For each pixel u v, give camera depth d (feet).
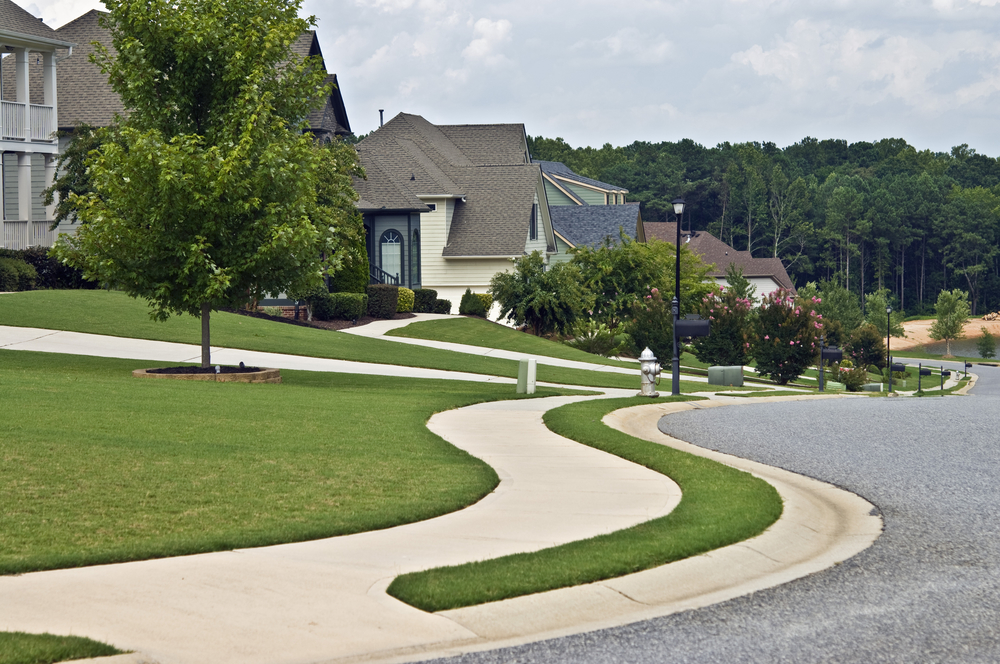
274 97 70.38
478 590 21.54
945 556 25.55
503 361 107.34
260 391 59.88
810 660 18.13
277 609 20.48
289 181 68.33
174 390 55.98
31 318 90.74
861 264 483.10
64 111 128.67
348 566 23.81
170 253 66.28
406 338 121.39
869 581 23.29
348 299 127.54
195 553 25.09
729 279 255.50
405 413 53.72
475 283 163.02
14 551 24.44
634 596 21.97
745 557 24.99
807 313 138.92
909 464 40.24
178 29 67.26
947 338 359.05
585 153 550.36
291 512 29.53
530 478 36.65
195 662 17.58
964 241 477.77
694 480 35.12
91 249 66.59
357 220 129.18
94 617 19.74
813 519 29.81
